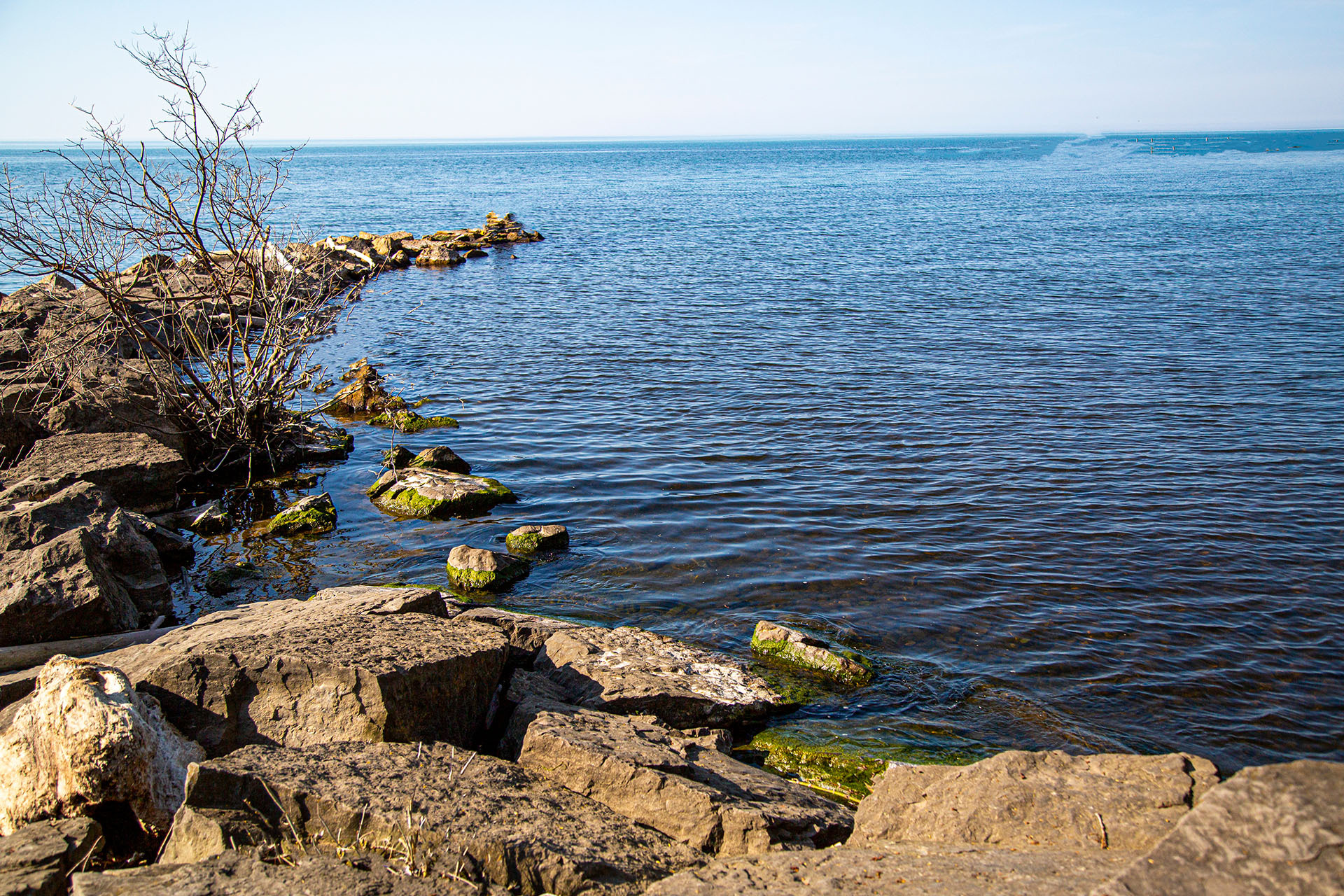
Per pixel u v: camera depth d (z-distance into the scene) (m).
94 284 13.33
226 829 4.43
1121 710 8.09
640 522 12.35
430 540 11.91
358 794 4.66
